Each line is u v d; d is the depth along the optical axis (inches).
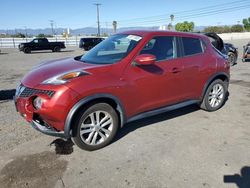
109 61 159.8
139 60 151.0
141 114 166.6
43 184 120.3
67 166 134.8
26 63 614.9
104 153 147.6
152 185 120.2
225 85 220.5
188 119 199.9
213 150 152.1
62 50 1234.0
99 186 119.4
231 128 184.4
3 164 135.5
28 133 172.9
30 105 138.6
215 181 123.2
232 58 501.4
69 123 134.6
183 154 147.0
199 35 202.8
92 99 138.8
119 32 194.9
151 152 148.9
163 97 174.2
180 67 179.6
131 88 153.9
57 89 131.9
